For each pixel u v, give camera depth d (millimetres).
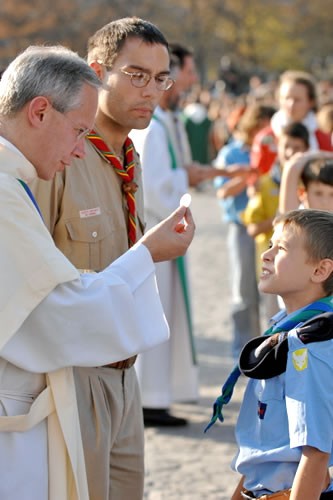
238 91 37031
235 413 6289
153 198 5930
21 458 2934
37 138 2873
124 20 3648
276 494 3002
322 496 3033
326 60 49000
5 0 38781
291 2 48844
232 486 5008
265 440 3037
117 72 3555
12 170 2863
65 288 2891
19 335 2881
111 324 2971
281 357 2977
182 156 6391
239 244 7445
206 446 5652
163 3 46562
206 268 12164
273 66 48906
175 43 6293
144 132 5945
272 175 6531
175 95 6242
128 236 3541
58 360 2924
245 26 47531
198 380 7074
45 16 39219
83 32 39406
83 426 3328
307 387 2887
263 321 8305
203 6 46844
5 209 2816
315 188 4602
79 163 3365
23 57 2893
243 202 7379
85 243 3346
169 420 6027
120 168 3479
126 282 3047
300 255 3068
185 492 4918
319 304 3061
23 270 2818
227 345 8211
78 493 2990
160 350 6047
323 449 2854
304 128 6062
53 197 3289
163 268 6148
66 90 2848
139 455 3596
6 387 2934
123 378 3473
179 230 3219
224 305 9891
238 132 7766
